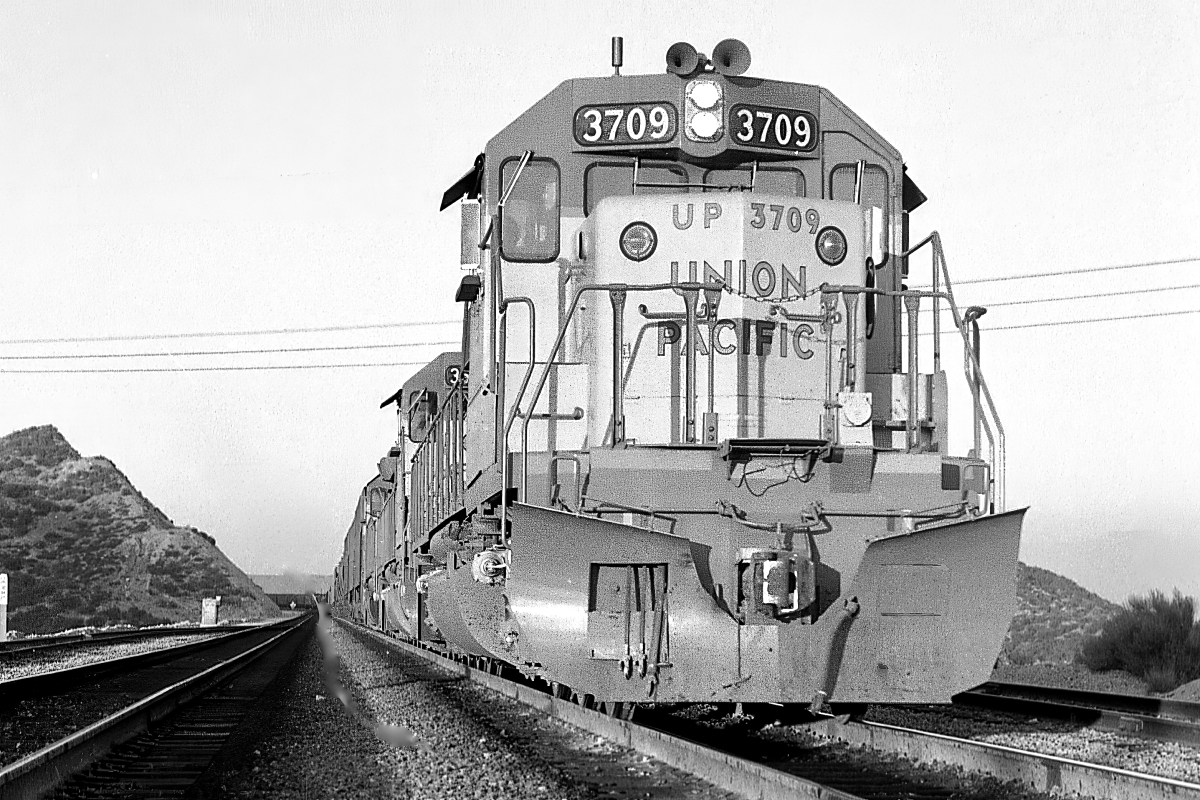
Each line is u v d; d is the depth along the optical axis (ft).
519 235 38.45
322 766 30.50
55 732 41.91
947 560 31.17
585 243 37.50
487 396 40.06
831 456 32.55
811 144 38.78
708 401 34.14
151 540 335.47
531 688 42.68
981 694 46.11
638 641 31.32
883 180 39.50
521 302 37.47
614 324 34.06
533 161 38.81
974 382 34.14
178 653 104.32
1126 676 61.00
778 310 35.83
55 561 303.27
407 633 90.02
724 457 32.55
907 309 35.42
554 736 33.27
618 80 38.55
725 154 38.19
